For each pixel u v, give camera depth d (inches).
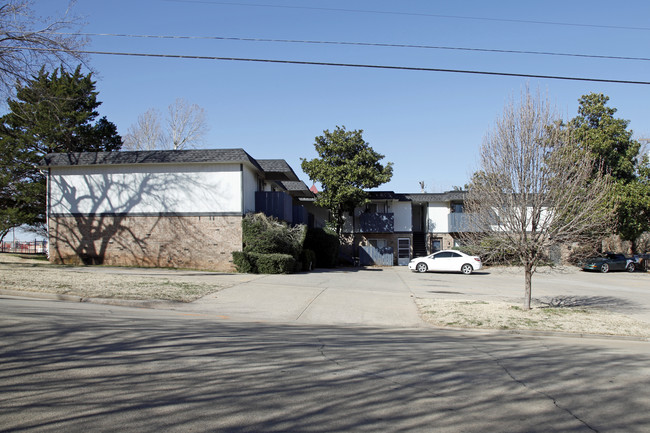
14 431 170.7
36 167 943.7
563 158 516.1
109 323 385.7
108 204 943.0
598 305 639.1
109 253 937.5
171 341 331.0
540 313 539.5
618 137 1327.5
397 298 655.8
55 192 951.0
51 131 1167.6
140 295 558.3
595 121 1378.0
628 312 581.9
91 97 1389.0
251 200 1006.4
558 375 273.1
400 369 276.2
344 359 297.9
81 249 941.8
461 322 494.3
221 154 926.4
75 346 302.2
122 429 174.1
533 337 447.8
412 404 212.1
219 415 190.9
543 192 521.3
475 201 565.3
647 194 1256.2
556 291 830.5
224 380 241.3
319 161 1365.7
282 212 1026.1
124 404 201.9
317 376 253.9
